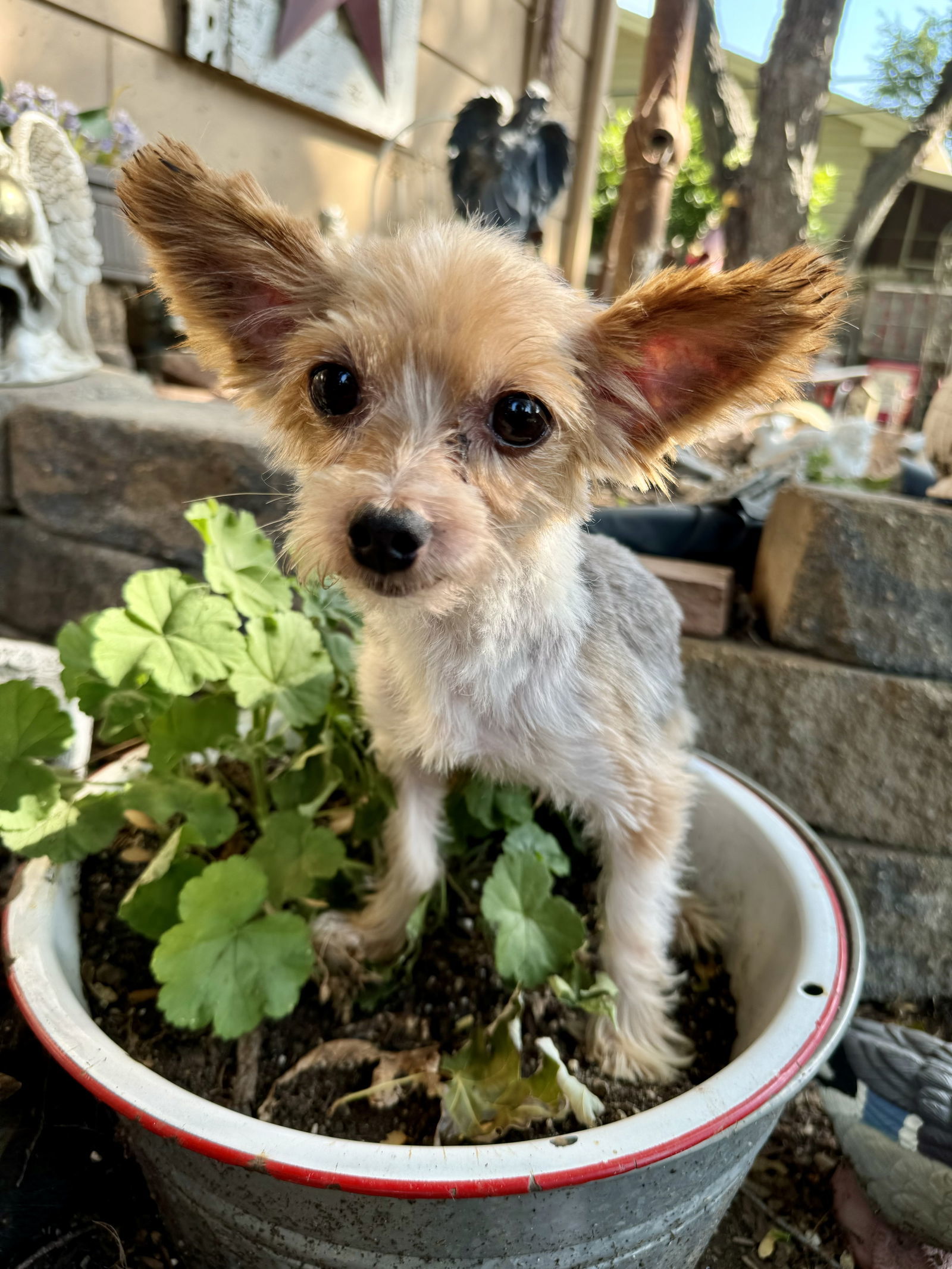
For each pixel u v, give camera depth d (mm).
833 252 273
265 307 265
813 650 395
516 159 592
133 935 319
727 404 243
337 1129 270
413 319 229
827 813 397
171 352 674
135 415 499
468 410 234
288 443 266
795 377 231
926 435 494
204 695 365
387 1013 308
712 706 400
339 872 344
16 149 529
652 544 453
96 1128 307
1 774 280
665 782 298
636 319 237
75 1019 236
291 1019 304
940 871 386
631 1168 203
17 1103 303
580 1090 264
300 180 748
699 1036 317
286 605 337
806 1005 249
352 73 755
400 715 302
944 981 395
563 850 383
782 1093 222
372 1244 218
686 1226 242
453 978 322
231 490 468
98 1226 290
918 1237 297
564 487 255
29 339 552
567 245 1014
